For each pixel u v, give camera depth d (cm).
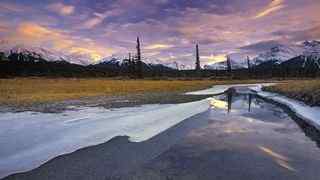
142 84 6881
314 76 14562
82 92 4172
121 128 1502
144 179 810
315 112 1983
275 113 2208
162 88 5634
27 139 1218
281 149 1126
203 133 1447
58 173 858
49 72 14700
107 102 2839
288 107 2581
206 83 8706
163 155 1052
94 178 819
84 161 967
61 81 8069
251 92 5081
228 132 1474
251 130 1523
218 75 15338
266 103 3042
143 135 1373
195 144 1213
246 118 1955
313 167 904
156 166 923
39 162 954
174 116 1995
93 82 7569
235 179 807
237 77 14112
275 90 4209
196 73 14025
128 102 2867
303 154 1056
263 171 868
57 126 1491
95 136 1314
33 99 2922
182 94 4297
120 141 1248
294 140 1280
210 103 2972
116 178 823
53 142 1191
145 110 2227
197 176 831
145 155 1046
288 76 14938
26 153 1039
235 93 4791
